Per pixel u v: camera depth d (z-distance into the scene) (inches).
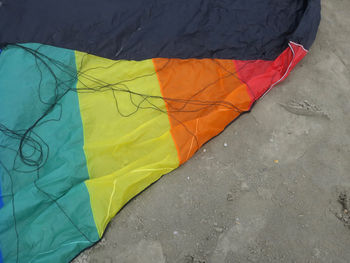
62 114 76.5
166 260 69.0
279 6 97.0
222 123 83.7
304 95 91.7
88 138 75.2
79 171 71.5
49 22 83.4
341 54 101.1
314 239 71.4
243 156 81.8
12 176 70.2
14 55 79.0
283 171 79.8
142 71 84.0
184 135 79.4
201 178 78.5
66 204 68.1
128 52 85.5
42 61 79.4
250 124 86.4
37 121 75.2
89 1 86.7
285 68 92.6
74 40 83.5
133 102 80.7
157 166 75.9
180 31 89.0
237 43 92.0
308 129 86.2
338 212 74.7
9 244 64.7
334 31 105.7
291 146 83.6
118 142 75.4
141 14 88.8
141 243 70.4
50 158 72.7
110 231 71.1
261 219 73.5
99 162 73.5
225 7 95.0
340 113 89.4
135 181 73.4
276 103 90.0
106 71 82.0
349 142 84.8
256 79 88.6
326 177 79.3
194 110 83.4
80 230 67.7
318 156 82.2
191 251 70.1
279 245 70.6
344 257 69.7
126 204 73.6
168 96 83.4
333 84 94.5
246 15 95.0
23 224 66.7
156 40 87.2
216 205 75.3
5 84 75.9
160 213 73.9
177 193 76.4
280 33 94.6
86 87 79.7
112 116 78.4
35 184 68.6
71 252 66.4
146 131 78.7
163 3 91.0
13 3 83.5
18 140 72.9
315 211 74.8
